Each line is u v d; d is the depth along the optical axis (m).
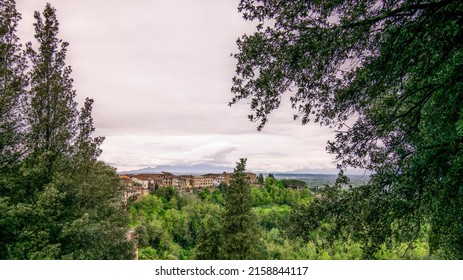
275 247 51.22
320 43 4.45
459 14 3.97
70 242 12.45
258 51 4.88
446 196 4.57
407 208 4.62
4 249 11.23
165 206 91.31
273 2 4.78
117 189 17.44
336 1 4.32
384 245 5.25
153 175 159.00
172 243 71.81
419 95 5.26
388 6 4.47
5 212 10.62
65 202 12.88
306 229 5.25
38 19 12.95
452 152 4.20
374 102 5.30
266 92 5.09
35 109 12.83
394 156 4.96
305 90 5.03
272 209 82.31
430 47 4.20
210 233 29.11
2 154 12.62
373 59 4.56
